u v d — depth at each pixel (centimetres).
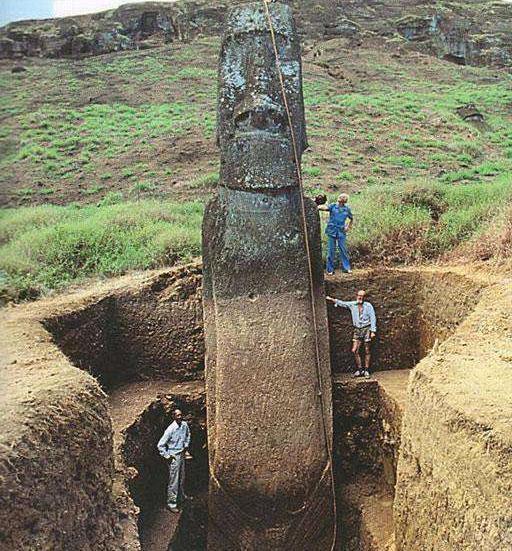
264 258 762
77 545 482
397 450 806
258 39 743
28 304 876
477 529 455
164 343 957
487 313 739
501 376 565
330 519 771
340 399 913
